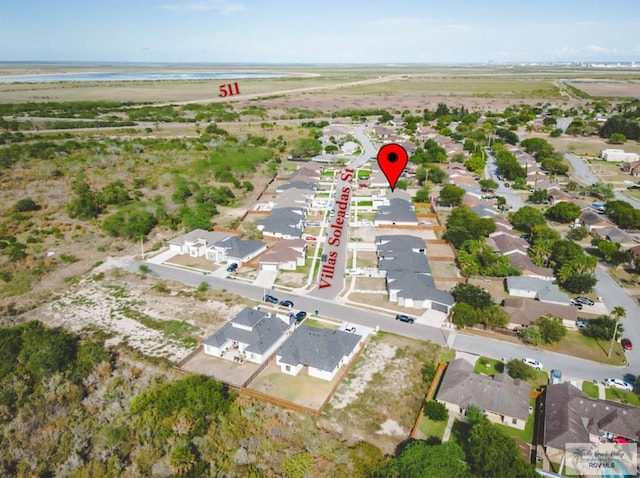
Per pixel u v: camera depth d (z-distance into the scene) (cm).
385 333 6756
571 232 10375
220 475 4359
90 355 5969
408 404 5328
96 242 10225
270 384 5644
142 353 6269
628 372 5934
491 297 7612
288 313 7244
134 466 4488
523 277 8062
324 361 5716
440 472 3962
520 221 10775
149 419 4956
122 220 10969
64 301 7756
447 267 8969
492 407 5009
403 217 11188
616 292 8056
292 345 6022
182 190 13162
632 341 6606
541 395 5438
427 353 6259
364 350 6341
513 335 6706
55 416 5131
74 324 7031
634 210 10775
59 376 5544
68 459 4569
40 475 4416
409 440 4769
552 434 4644
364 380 5722
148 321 7081
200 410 5006
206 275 8688
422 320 7112
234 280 8481
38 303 7700
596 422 4819
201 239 9725
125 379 5712
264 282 8400
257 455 4616
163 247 10006
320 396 5428
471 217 10425
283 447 4706
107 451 4647
